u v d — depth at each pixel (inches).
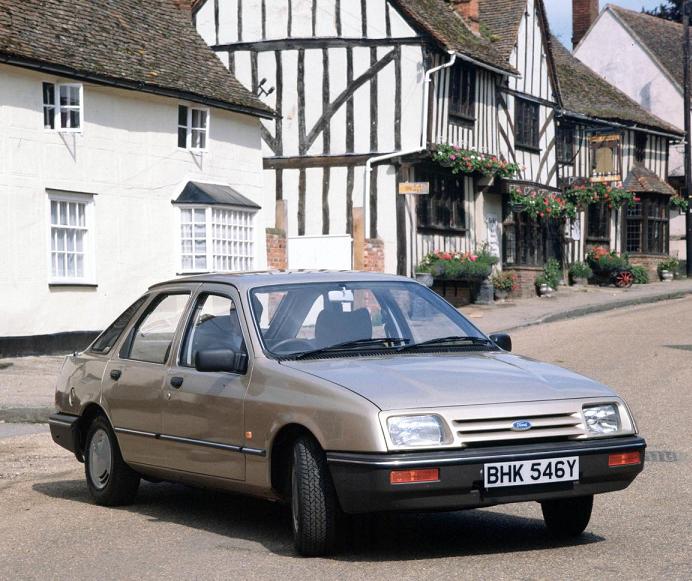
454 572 255.1
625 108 1734.7
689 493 349.7
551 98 1470.2
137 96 900.6
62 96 827.4
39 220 808.3
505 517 326.3
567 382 282.8
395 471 250.7
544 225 1472.7
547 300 1336.1
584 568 257.8
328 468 265.6
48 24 853.2
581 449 264.7
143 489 389.4
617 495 350.3
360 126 1183.6
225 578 254.7
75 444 369.4
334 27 1192.2
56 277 821.9
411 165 1179.3
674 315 1124.5
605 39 2095.2
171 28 1023.0
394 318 315.9
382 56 1174.3
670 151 2046.0
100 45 890.1
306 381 274.5
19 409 557.0
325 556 273.4
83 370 368.2
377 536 299.4
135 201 898.7
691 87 2017.7
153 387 327.6
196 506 354.3
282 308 307.9
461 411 259.1
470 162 1211.2
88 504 361.4
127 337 355.3
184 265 943.7
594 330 992.9
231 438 293.7
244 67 1227.2
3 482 406.0
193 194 940.6
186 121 959.0
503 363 295.0
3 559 285.0
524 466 258.7
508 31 1358.3
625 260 1600.6
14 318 786.2
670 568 256.5
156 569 267.1
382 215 1172.5
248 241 1007.6
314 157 1198.9
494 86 1307.8
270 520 327.9
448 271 1187.3
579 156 1577.3
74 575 265.1
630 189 1694.1
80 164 846.5
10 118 787.4
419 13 1195.3
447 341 312.7
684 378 650.2
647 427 483.5
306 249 1147.9
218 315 317.4
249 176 1031.6
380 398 260.4
